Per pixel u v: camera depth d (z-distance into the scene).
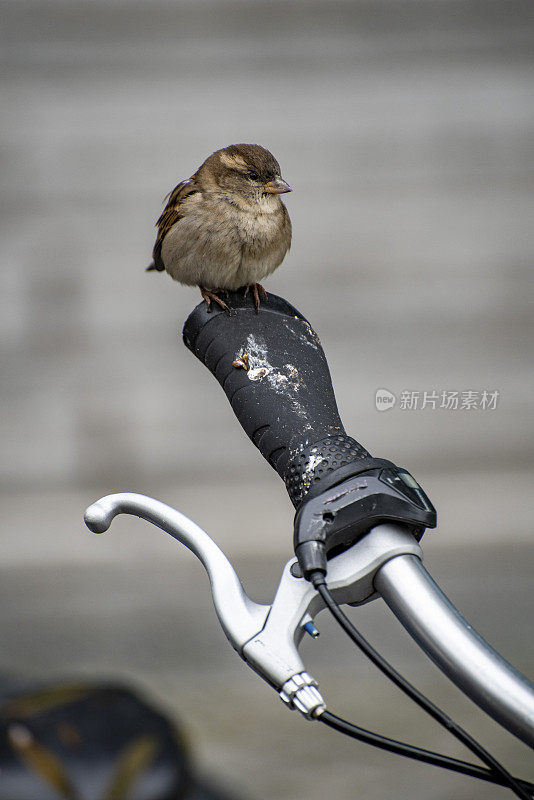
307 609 2.17
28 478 9.95
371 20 10.26
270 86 10.24
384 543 2.18
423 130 10.29
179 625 9.47
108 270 10.21
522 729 1.88
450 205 10.27
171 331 10.20
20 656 9.42
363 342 10.15
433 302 10.20
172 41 10.20
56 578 9.55
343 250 10.24
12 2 10.12
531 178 10.29
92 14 10.16
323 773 7.13
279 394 2.67
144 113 10.22
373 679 8.69
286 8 10.20
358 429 9.96
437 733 7.70
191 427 10.08
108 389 10.11
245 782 6.99
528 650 9.14
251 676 8.89
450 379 10.13
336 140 10.25
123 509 2.42
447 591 9.60
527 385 10.03
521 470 9.81
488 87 10.30
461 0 10.27
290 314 2.97
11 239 10.16
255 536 9.80
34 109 10.19
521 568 9.61
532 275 10.22
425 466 9.84
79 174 10.21
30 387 10.08
